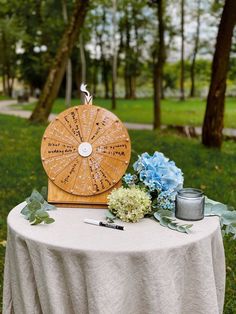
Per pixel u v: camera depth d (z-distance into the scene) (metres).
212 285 2.00
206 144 8.88
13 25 13.98
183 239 1.94
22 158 7.25
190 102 29.48
